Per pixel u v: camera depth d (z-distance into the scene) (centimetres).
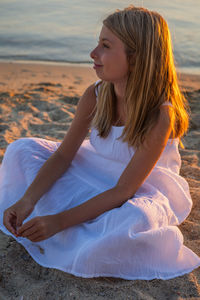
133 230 146
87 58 875
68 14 1348
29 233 151
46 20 1257
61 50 937
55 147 200
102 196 157
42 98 468
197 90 536
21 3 1539
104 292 147
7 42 989
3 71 700
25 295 146
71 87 570
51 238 164
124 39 147
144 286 151
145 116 158
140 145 157
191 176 264
